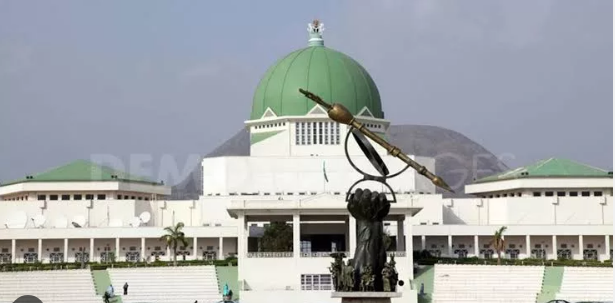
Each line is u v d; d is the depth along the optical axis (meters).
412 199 169.38
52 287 168.50
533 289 166.25
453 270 173.62
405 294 158.75
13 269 175.38
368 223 95.50
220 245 199.62
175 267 174.00
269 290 165.50
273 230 190.88
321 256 170.75
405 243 171.75
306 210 171.38
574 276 168.25
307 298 163.88
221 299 165.25
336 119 95.56
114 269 174.62
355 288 93.88
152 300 164.12
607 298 160.50
